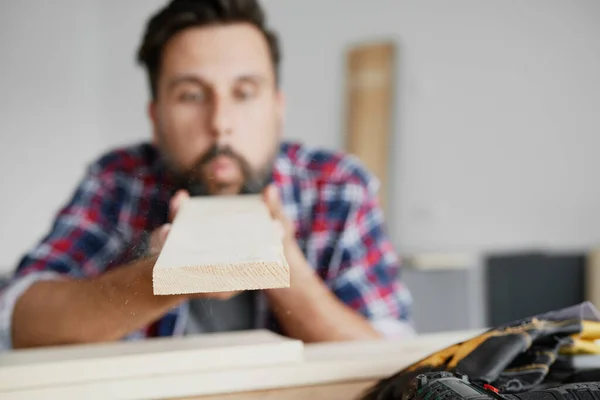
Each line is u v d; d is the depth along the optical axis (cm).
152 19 104
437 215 309
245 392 62
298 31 329
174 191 85
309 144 331
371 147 315
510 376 57
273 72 109
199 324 86
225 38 101
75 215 107
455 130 305
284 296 85
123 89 343
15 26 326
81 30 340
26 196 334
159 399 61
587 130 269
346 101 324
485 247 297
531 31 283
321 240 122
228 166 91
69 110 341
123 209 98
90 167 114
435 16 307
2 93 327
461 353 58
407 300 128
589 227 271
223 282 45
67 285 87
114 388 60
